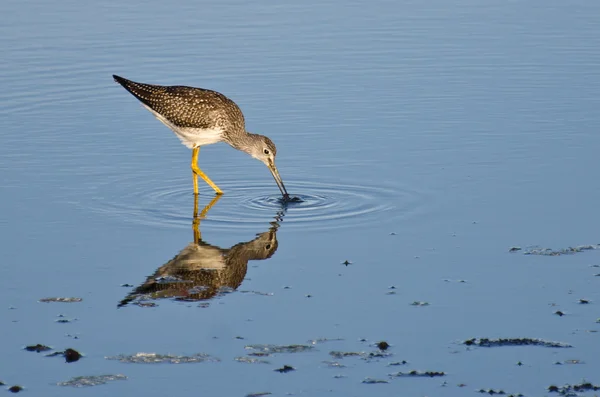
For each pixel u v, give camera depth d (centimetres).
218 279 1201
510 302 1109
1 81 2045
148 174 1645
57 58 2184
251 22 2469
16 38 2305
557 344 998
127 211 1463
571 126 1789
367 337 1030
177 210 1476
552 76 2086
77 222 1406
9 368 964
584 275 1180
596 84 2030
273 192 1564
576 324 1045
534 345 999
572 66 2147
